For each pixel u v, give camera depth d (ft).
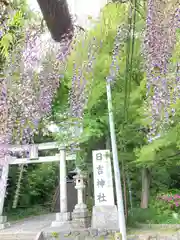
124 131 18.88
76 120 17.61
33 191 39.11
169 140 15.31
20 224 27.63
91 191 28.14
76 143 21.44
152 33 9.43
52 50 11.43
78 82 13.83
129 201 25.73
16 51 10.09
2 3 7.03
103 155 20.85
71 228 20.81
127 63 12.01
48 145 26.84
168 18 9.08
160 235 17.87
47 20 5.89
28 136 13.55
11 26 7.77
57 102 19.70
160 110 10.93
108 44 13.10
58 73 13.03
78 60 13.14
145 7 9.95
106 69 14.35
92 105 18.92
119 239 16.88
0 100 11.72
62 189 25.76
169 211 23.12
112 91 18.28
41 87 13.09
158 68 10.00
